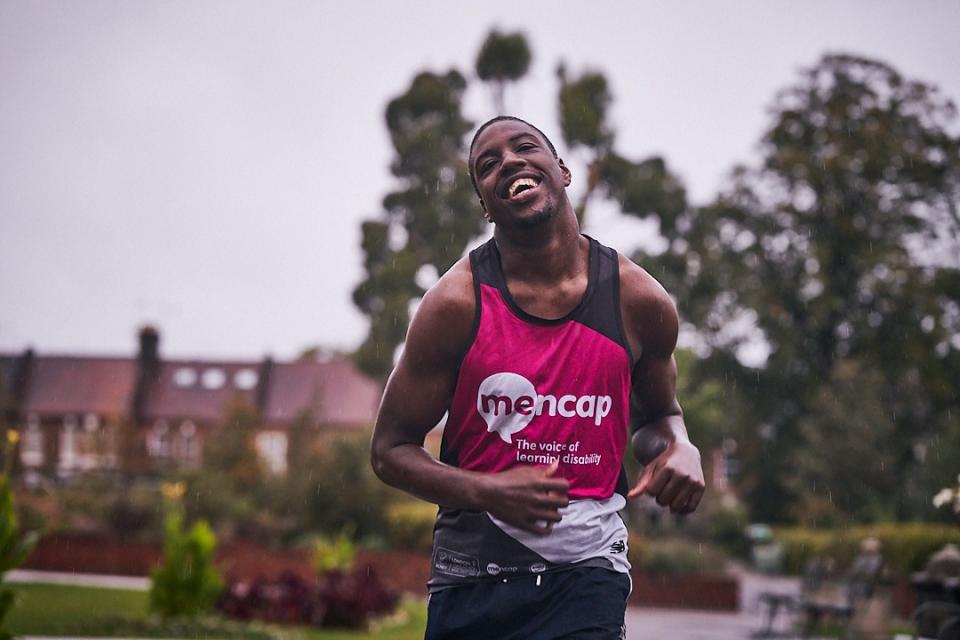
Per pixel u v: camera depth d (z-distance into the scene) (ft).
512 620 11.69
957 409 134.82
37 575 80.59
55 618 50.26
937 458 114.21
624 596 11.89
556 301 11.75
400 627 55.77
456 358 11.78
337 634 51.72
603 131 93.30
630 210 101.91
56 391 246.06
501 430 11.73
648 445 12.57
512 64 97.40
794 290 143.54
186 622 48.85
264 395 233.35
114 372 248.32
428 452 12.06
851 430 111.75
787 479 119.34
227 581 65.57
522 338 11.69
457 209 113.70
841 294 144.25
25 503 91.04
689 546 84.89
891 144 138.72
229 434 128.26
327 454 97.60
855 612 42.04
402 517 93.35
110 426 150.30
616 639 11.53
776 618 69.51
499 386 11.64
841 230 140.36
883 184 141.79
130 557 83.41
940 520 108.68
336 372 236.84
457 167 114.11
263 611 54.44
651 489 11.49
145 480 141.18
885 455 111.55
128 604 59.26
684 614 73.26
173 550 49.90
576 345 11.69
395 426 11.98
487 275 11.85
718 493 108.68
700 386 145.48
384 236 115.75
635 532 95.45
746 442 151.74
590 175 94.12
